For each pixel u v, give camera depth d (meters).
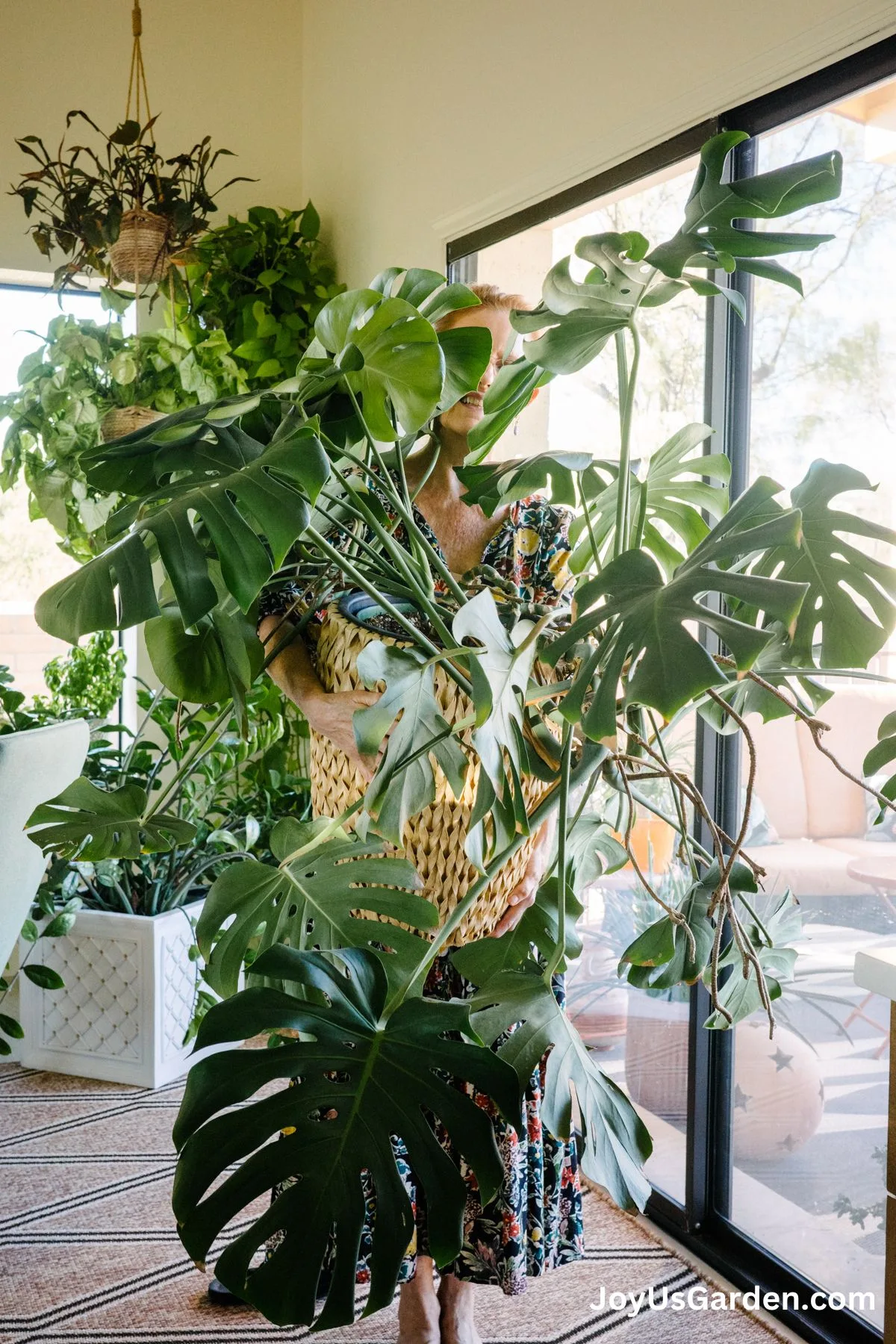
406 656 1.03
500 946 1.14
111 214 3.11
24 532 3.91
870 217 1.86
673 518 1.49
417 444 1.56
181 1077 3.08
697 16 2.08
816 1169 2.04
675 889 2.31
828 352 1.96
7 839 1.74
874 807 1.88
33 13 3.59
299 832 1.32
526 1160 1.63
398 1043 0.98
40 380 3.21
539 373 1.27
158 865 3.13
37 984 2.90
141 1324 1.99
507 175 2.71
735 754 2.18
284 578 1.30
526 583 1.62
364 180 3.48
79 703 3.28
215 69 3.82
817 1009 2.03
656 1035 2.41
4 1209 2.37
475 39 2.83
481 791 1.01
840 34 1.79
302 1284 0.87
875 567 1.20
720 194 1.09
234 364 3.45
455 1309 1.81
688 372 2.26
